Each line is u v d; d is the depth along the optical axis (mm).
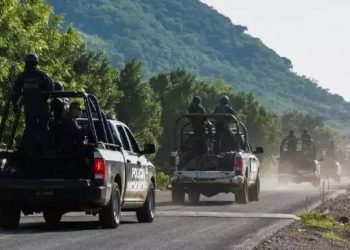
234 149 36906
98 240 17438
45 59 45438
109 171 20031
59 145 20438
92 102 21344
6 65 37594
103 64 71188
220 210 29750
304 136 67312
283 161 66812
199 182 35969
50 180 19594
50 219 22250
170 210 29297
